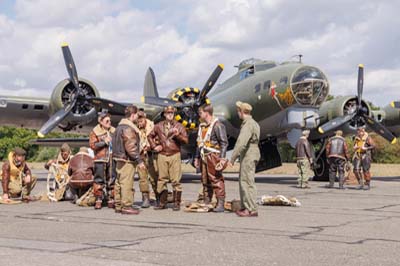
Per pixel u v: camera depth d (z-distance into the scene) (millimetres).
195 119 17516
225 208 8875
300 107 17438
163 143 8906
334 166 15461
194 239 5871
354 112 19094
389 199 11508
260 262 4652
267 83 18016
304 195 12703
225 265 4527
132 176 8438
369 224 7223
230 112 19750
